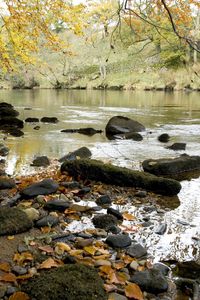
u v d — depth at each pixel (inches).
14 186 260.2
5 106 752.3
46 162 340.5
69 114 771.4
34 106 954.1
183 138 498.0
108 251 172.6
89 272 141.3
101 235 188.1
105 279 147.7
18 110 847.7
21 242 177.6
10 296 131.5
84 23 330.0
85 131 538.0
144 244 181.3
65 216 212.7
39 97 1315.2
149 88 1770.4
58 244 175.0
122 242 177.6
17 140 469.4
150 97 1280.8
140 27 292.2
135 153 397.7
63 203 221.5
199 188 275.7
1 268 152.6
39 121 653.9
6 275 147.3
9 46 419.2
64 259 161.3
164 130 565.6
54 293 129.9
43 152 398.3
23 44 388.8
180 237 189.9
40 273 146.5
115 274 151.3
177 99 1178.0
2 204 225.3
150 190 260.4
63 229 196.4
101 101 1114.7
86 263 158.9
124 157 377.7
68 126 601.3
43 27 342.6
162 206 234.8
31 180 276.2
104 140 479.2
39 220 199.2
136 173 268.4
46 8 321.7
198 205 237.9
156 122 653.9
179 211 227.0
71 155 361.1
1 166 333.4
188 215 220.7
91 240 180.1
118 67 2036.2
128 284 143.7
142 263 161.6
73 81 2074.3
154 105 968.9
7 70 483.8
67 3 318.3
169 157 378.6
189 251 175.6
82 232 191.0
